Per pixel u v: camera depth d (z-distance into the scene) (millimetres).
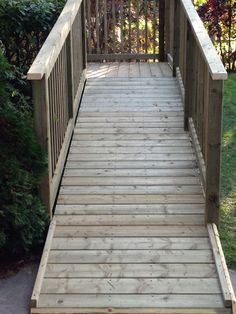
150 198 3293
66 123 3846
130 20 5695
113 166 3656
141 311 2395
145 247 2846
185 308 2414
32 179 2855
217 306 2428
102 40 5816
